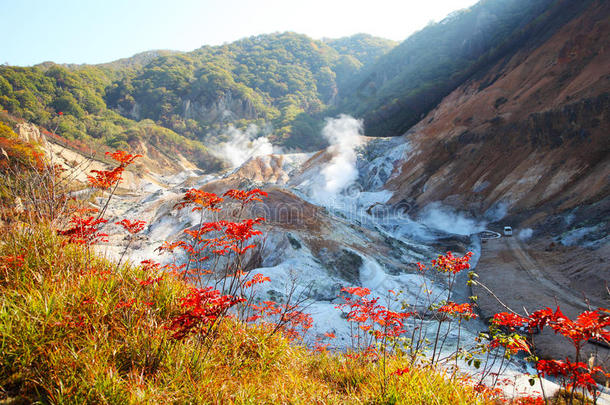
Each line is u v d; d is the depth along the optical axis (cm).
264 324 546
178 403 292
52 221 472
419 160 7431
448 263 498
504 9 15900
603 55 5588
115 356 317
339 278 2348
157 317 390
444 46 18838
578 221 3450
